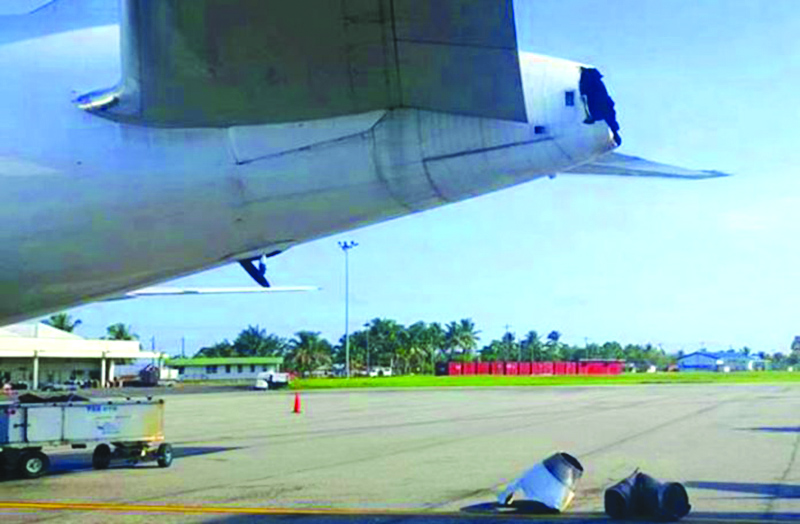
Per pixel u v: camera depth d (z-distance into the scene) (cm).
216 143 877
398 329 16288
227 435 2283
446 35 701
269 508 1080
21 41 929
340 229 945
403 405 3812
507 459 1623
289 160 870
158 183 884
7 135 882
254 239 944
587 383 7106
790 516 998
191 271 1003
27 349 7862
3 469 1420
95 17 952
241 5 688
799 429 2272
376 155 859
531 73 875
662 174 1035
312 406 3903
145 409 1550
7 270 923
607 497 1009
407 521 984
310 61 750
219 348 16900
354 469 1491
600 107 866
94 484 1324
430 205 919
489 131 851
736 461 1554
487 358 18438
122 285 998
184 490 1250
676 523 959
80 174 881
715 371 15975
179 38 729
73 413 1477
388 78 770
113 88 871
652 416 2833
